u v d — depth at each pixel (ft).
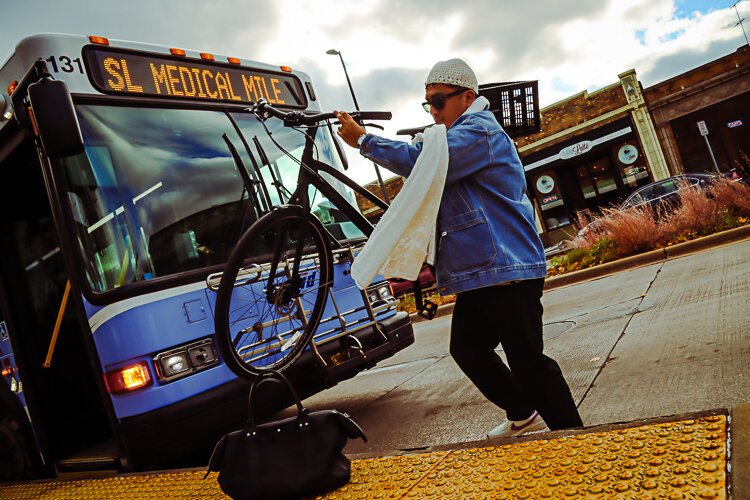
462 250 7.79
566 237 81.51
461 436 11.50
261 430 7.34
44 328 15.43
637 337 15.11
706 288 18.74
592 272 32.58
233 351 10.41
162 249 12.50
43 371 15.10
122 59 13.44
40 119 10.28
